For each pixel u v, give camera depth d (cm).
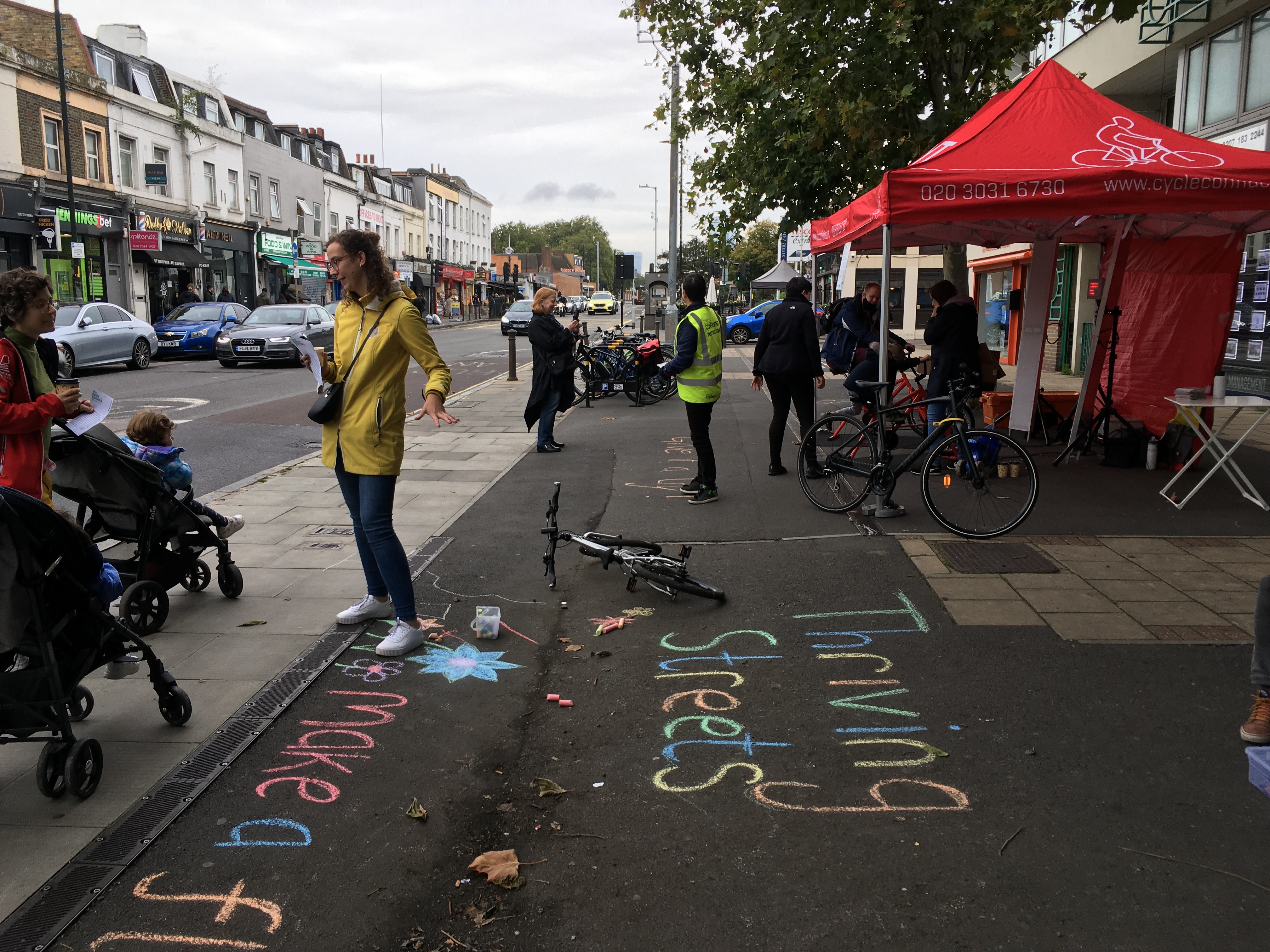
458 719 381
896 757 342
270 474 893
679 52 1221
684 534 648
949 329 806
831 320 1031
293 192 4119
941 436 641
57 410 389
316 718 381
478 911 262
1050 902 261
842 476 696
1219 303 823
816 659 431
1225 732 354
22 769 344
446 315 6072
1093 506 697
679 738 362
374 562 477
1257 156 621
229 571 520
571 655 445
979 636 450
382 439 437
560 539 636
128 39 3064
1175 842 287
